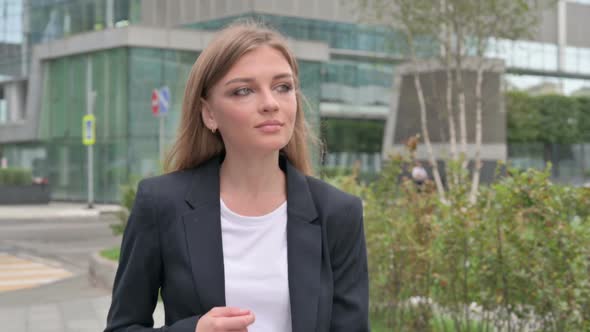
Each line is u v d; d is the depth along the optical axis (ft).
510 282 13.74
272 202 5.05
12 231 56.75
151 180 5.12
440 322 16.74
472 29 63.46
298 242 4.90
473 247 14.17
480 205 14.30
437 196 16.33
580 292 12.37
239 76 4.70
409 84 102.01
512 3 59.26
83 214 73.82
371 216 18.24
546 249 12.86
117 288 5.09
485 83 97.81
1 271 35.40
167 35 90.79
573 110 141.08
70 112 96.48
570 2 160.15
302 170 5.55
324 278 4.93
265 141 4.71
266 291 4.85
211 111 5.03
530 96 137.18
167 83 91.09
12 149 110.01
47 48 98.53
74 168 96.02
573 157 148.25
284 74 4.75
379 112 120.98
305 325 4.77
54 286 30.37
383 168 18.47
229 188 5.08
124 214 34.76
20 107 116.26
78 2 104.88
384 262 17.69
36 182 93.35
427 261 15.79
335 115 118.11
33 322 21.70
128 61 89.20
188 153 5.35
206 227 4.89
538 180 13.08
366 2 68.85
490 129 97.76
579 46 162.30
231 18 111.55
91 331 20.42
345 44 119.44
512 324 14.33
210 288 4.77
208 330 4.40
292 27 115.85
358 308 5.07
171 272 4.88
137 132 89.61
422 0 62.03
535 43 155.22
